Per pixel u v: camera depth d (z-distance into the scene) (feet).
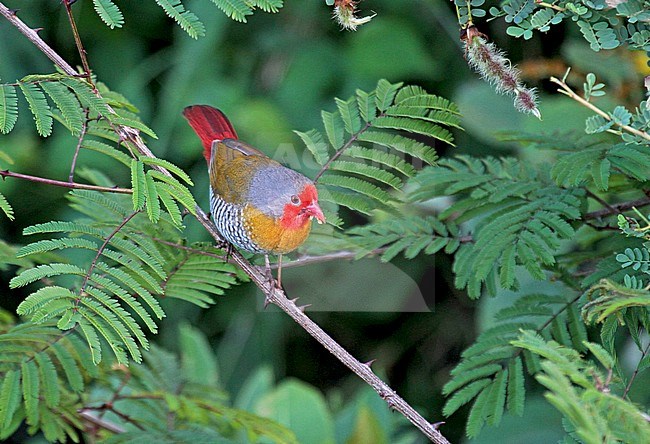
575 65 36.37
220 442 25.25
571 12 21.04
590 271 24.72
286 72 45.11
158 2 20.94
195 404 26.40
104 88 26.58
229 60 45.73
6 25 46.52
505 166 27.61
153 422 28.19
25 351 24.39
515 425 32.91
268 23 46.21
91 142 23.24
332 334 50.62
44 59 47.21
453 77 46.57
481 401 22.97
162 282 25.03
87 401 27.76
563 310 24.03
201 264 25.49
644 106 20.75
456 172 27.35
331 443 36.70
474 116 38.17
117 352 19.22
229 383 46.42
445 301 49.29
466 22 21.43
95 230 21.62
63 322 18.99
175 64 46.68
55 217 45.98
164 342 46.68
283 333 47.96
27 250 20.07
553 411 33.01
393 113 25.22
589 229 28.30
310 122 44.06
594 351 17.29
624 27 21.02
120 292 20.31
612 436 15.65
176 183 19.90
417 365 50.03
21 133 45.75
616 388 20.92
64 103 20.48
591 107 20.35
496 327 24.00
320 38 45.85
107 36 47.88
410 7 46.19
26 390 23.17
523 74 37.04
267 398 38.81
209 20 44.04
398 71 44.39
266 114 41.98
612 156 22.71
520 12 21.13
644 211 25.34
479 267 23.52
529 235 23.54
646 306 21.07
